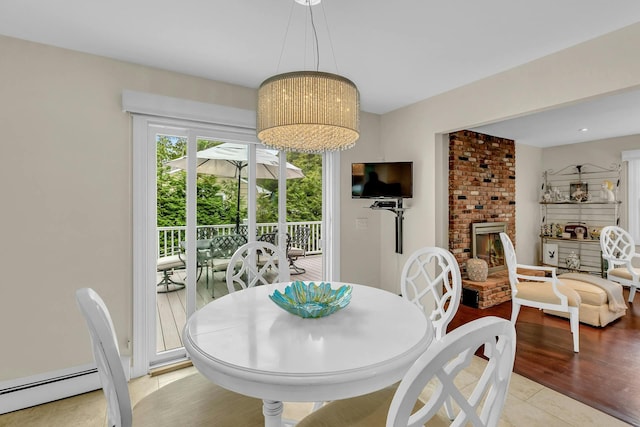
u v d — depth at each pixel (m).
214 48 2.15
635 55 1.89
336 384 0.96
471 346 0.72
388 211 3.68
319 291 1.67
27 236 2.02
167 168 2.57
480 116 2.71
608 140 4.82
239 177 2.86
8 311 1.97
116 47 2.12
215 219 2.75
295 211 3.22
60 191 2.11
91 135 2.20
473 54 2.27
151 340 2.44
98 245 2.23
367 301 1.68
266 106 1.52
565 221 5.36
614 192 4.76
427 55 2.28
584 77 2.10
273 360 1.04
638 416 1.83
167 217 2.59
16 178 1.99
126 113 2.32
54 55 2.09
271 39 2.04
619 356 2.54
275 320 1.40
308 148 1.94
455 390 0.74
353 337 1.22
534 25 1.90
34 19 1.79
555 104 2.25
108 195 2.26
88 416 1.93
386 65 2.44
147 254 2.41
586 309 3.17
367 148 3.65
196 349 1.13
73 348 2.14
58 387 2.09
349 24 1.88
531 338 2.89
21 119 2.00
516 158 5.18
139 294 2.36
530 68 2.38
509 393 2.06
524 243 5.31
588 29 1.95
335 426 1.11
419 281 3.31
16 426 1.83
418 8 1.73
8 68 1.97
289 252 3.18
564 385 2.14
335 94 1.47
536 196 5.51
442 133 3.16
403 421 0.65
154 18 1.80
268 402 1.16
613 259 3.80
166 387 1.35
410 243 3.41
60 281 2.11
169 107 2.41
